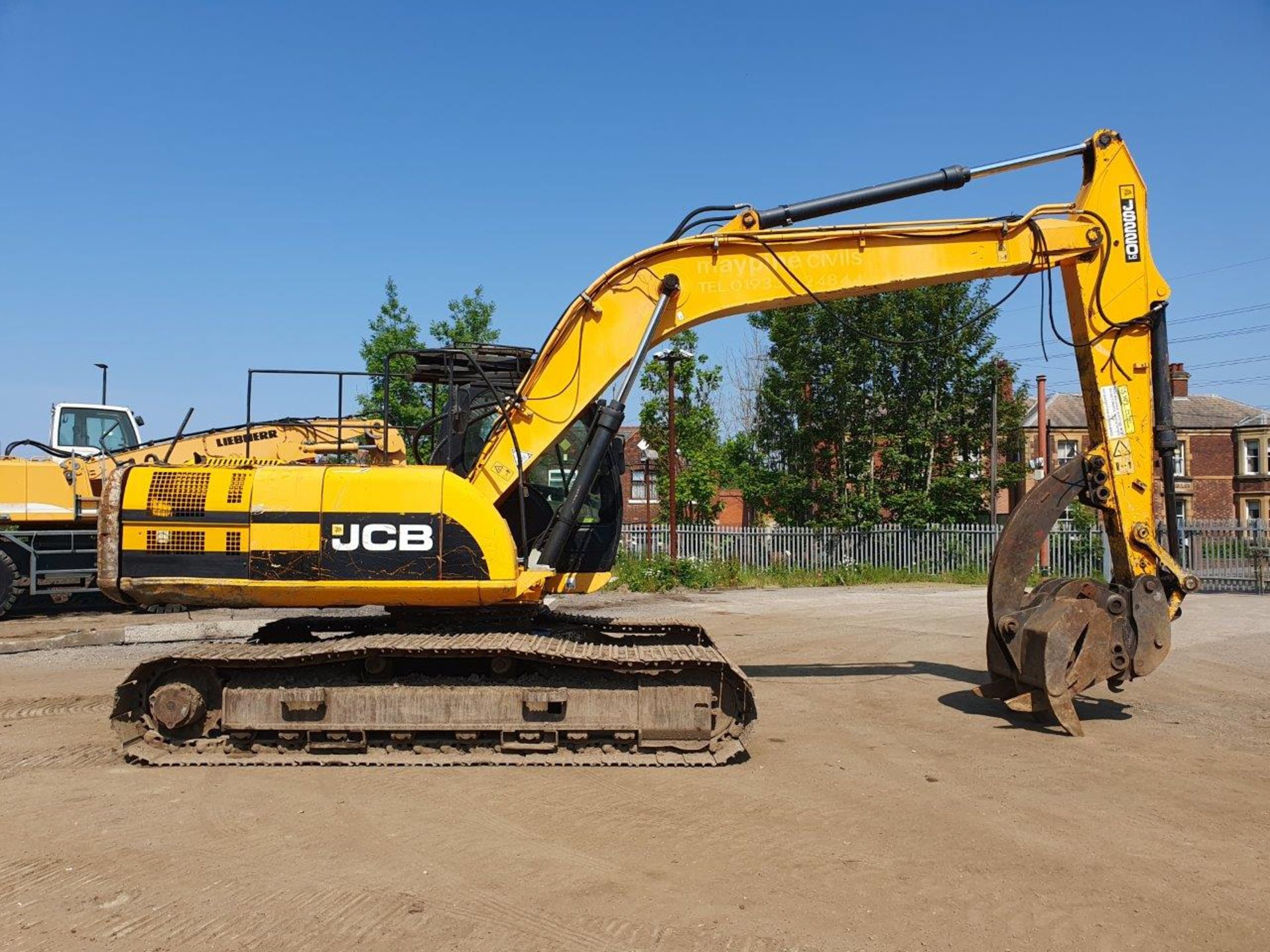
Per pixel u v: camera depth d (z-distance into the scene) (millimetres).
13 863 4648
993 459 27562
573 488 7348
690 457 30203
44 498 15383
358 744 6570
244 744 6629
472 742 6609
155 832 5109
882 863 4684
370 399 23531
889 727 7715
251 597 6754
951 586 23328
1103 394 7961
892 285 7809
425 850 4840
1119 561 7996
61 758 6613
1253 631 13820
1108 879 4492
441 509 6785
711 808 5543
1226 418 40719
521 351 8164
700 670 6633
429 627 7336
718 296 7672
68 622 14539
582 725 6574
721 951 3754
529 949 3762
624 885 4395
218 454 14852
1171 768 6492
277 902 4188
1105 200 7977
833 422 29312
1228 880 4492
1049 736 7426
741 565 25047
